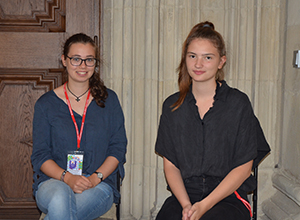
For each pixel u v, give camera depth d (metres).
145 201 2.36
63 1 2.28
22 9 2.28
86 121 1.86
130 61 2.26
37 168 1.77
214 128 1.64
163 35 2.22
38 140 1.83
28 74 2.33
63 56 1.88
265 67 2.24
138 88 2.29
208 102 1.69
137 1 2.22
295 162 2.04
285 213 2.06
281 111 2.21
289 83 2.10
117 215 1.88
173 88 2.26
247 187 1.70
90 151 1.84
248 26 2.20
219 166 1.63
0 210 2.42
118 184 1.94
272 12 2.20
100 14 2.29
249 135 1.65
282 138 2.21
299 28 1.96
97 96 1.90
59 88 1.93
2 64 2.31
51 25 2.31
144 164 2.33
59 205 1.49
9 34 2.29
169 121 1.73
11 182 2.41
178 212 1.53
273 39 2.22
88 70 1.81
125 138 1.97
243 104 1.65
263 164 2.30
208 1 2.22
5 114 2.35
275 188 2.31
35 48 2.31
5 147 2.38
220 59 1.66
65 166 1.83
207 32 1.63
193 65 1.61
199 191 1.63
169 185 1.68
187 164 1.66
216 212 1.47
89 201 1.64
